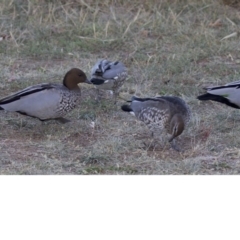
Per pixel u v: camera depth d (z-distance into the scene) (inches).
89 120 476.1
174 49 630.5
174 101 424.2
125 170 391.9
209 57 616.7
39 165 393.7
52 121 468.8
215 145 433.4
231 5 730.8
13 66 589.9
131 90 540.1
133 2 724.7
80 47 635.5
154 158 408.5
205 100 479.2
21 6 705.6
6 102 433.4
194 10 719.1
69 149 422.9
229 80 564.1
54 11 701.3
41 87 439.2
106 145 425.1
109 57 616.4
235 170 395.2
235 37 662.5
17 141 433.7
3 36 651.5
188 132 449.4
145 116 427.2
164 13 706.8
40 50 619.8
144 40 652.1
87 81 460.4
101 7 717.3
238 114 489.1
